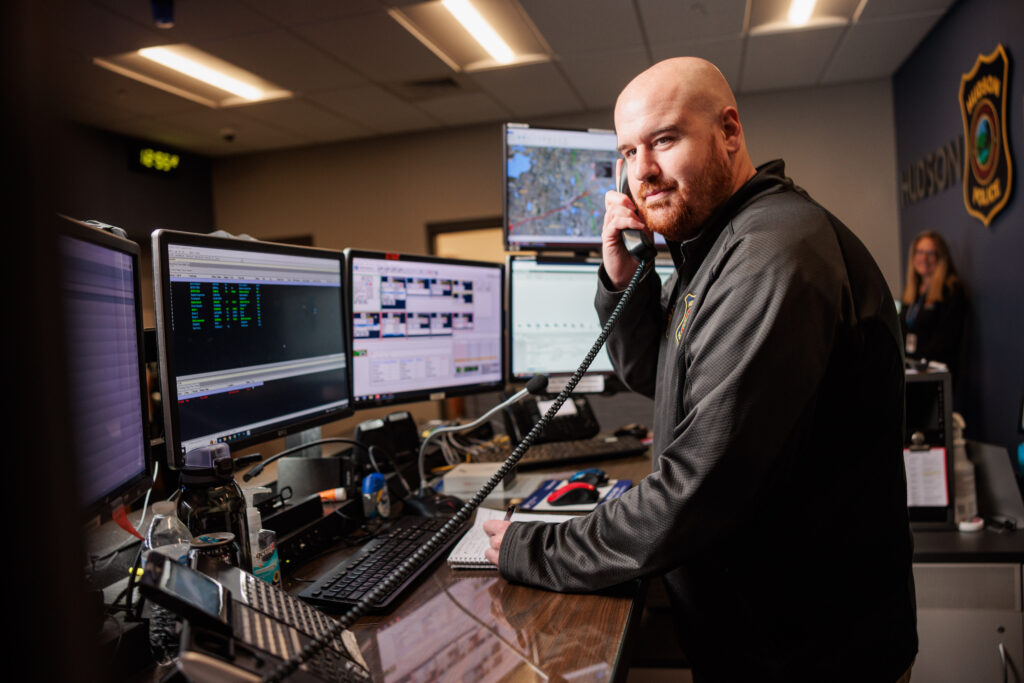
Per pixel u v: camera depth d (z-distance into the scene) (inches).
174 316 35.3
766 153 201.6
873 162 193.8
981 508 61.3
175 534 29.6
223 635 20.6
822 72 185.2
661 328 48.3
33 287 10.5
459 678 25.0
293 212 246.7
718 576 33.5
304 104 192.7
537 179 69.9
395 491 51.3
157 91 175.0
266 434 42.4
